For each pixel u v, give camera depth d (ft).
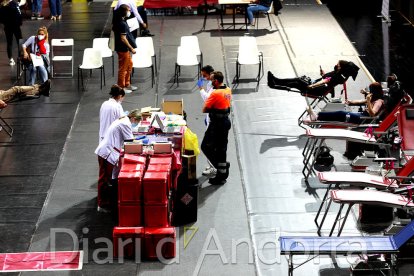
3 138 87.61
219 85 75.82
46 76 100.63
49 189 76.89
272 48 113.19
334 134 76.59
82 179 78.79
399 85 84.17
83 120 92.27
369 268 62.23
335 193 65.62
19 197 75.41
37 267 64.49
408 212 69.36
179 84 101.65
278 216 71.87
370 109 82.84
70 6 136.77
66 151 84.69
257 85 100.99
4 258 65.72
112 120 73.72
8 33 107.76
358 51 112.98
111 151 70.38
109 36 120.16
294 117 92.22
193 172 73.72
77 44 116.88
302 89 90.33
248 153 83.76
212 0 125.29
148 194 64.95
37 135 88.38
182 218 70.64
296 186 77.05
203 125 89.56
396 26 123.75
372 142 76.69
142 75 104.78
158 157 68.74
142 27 119.14
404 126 76.18
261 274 63.52
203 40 116.78
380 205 65.00
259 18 126.72
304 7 132.67
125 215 65.62
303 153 82.94
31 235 69.15
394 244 60.03
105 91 100.53
